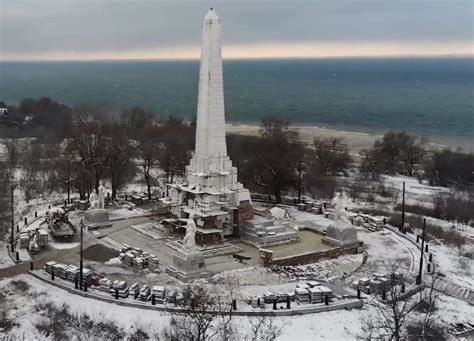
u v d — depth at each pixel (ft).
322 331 153.58
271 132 378.73
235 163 340.59
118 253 217.56
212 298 170.81
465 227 290.97
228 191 235.61
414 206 330.13
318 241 238.89
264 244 229.45
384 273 203.62
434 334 157.28
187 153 379.96
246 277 194.08
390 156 473.67
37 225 252.21
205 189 233.55
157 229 248.52
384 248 236.63
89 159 318.65
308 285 177.47
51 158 401.08
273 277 195.52
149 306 163.43
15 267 198.90
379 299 175.22
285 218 274.57
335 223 232.94
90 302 168.25
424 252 231.09
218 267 204.54
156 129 453.58
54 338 148.66
